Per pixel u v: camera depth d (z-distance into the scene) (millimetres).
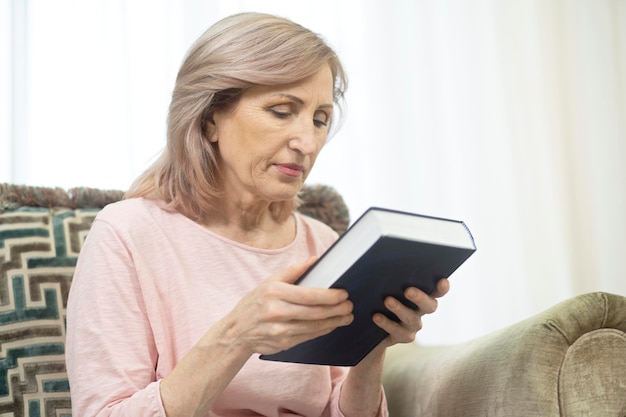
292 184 1572
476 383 1521
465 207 3025
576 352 1431
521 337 1453
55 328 1786
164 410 1370
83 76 2547
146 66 2621
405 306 1353
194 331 1595
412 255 1216
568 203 3084
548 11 3141
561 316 1434
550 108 3109
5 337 1738
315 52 1540
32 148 2490
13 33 2465
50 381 1743
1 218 1827
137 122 2600
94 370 1483
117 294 1547
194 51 1617
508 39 3102
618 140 3154
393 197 2938
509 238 3047
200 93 1580
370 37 2957
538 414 1396
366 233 1190
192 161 1623
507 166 3061
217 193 1658
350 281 1217
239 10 2750
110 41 2580
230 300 1641
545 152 3092
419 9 3006
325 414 1716
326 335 1354
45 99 2508
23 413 1709
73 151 2523
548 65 3121
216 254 1669
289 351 1355
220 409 1623
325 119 1613
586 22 3189
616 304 1449
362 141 2934
